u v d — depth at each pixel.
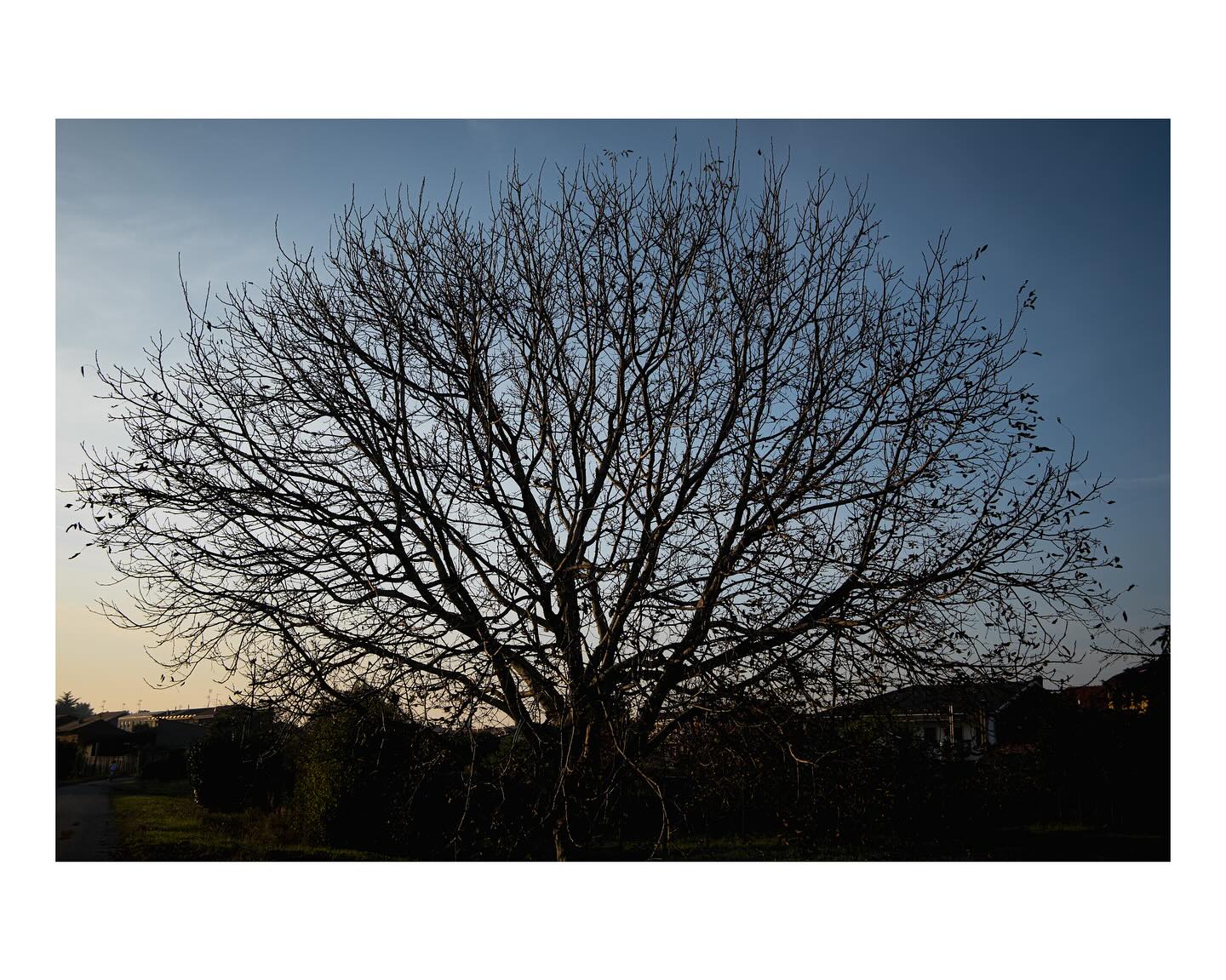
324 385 10.32
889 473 9.32
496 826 10.26
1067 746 20.05
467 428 10.21
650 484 9.30
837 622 8.74
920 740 11.83
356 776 17.92
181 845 18.45
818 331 9.83
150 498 9.30
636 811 11.09
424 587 9.67
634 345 10.17
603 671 8.84
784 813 10.27
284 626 8.89
